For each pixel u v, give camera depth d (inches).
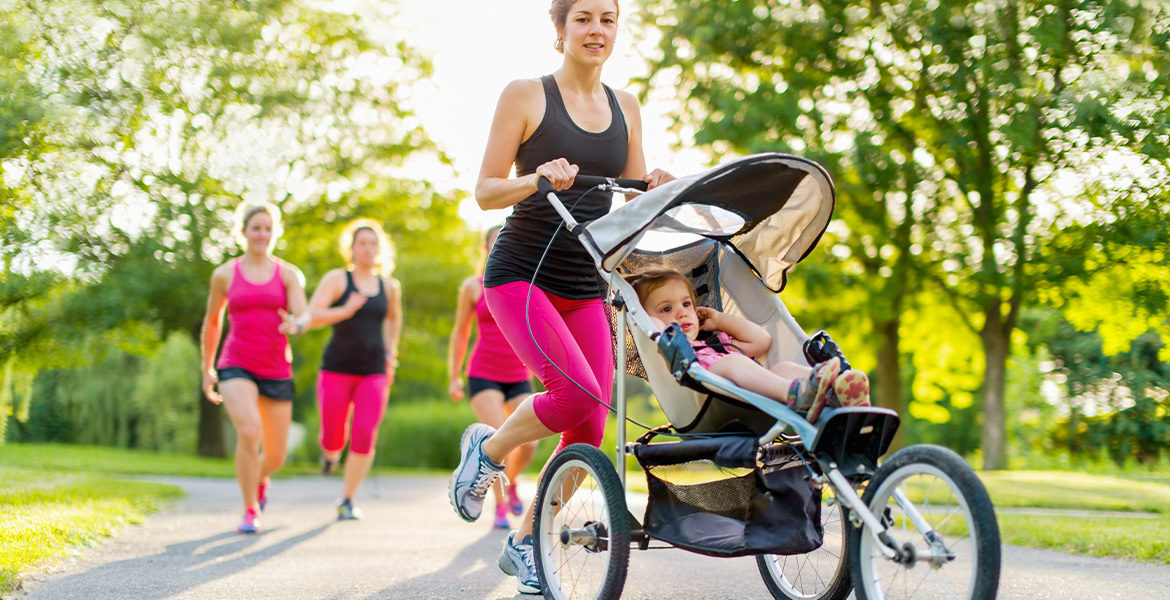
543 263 160.6
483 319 267.9
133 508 291.1
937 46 407.8
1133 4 293.6
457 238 974.4
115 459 631.2
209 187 484.1
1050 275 393.7
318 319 278.1
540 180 145.7
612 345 168.2
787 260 152.6
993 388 526.9
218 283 260.1
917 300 601.9
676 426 138.9
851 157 493.7
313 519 295.6
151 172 377.4
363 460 298.0
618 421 142.0
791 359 150.0
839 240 585.9
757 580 180.2
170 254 539.5
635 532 141.2
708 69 543.8
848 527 138.9
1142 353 386.3
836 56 507.8
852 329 630.5
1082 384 439.8
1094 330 413.7
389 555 213.6
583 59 159.3
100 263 372.2
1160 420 401.7
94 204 318.0
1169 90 292.5
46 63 285.4
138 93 323.6
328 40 562.6
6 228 290.7
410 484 535.8
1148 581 171.9
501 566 170.1
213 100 402.0
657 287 148.9
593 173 161.8
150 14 330.6
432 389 1273.4
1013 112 366.9
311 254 810.8
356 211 792.3
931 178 505.4
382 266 303.0
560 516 156.3
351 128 667.4
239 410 251.3
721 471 130.8
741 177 135.7
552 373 153.2
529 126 158.6
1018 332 544.7
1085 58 326.6
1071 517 267.0
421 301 951.0
